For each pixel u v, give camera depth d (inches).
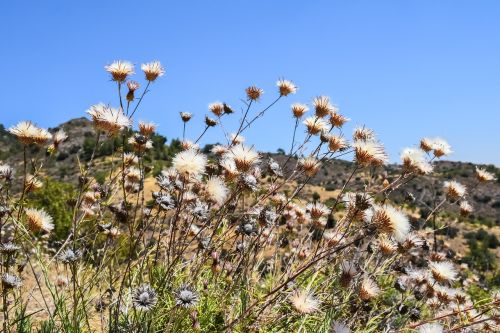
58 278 25.8
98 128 20.0
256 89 28.9
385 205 19.2
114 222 23.6
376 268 28.0
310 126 26.5
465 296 27.8
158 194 23.0
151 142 25.1
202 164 20.1
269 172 26.9
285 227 33.8
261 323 23.4
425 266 34.2
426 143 28.2
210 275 28.6
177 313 21.9
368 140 22.5
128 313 23.5
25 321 22.3
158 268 26.2
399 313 29.2
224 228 27.6
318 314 27.0
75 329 20.4
